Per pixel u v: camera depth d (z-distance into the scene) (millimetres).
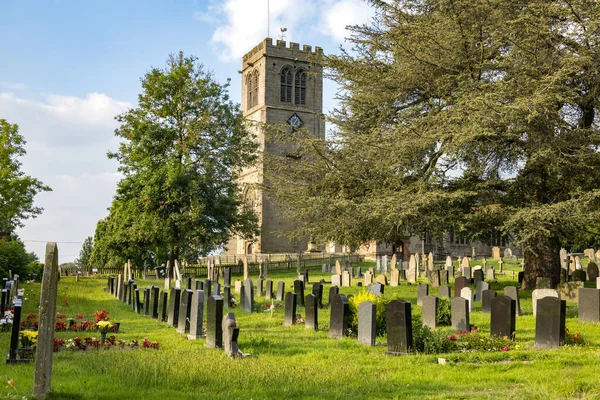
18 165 48562
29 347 12953
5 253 40406
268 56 82562
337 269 42438
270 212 81062
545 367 12500
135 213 46938
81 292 35250
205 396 9977
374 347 15406
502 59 25922
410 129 25812
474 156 25688
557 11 23562
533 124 23922
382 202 24625
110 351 13969
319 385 10938
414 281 36031
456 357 13695
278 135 30031
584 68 24656
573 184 25516
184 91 47906
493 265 49188
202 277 50969
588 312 19562
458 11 25078
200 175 46969
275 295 30438
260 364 12664
